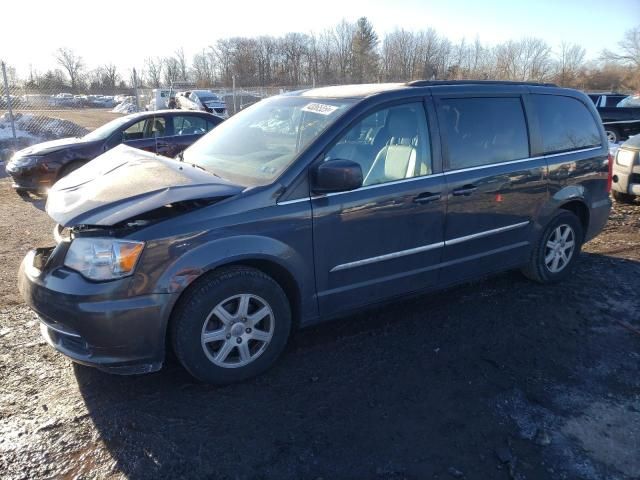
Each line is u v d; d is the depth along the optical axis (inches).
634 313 170.7
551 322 163.0
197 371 121.5
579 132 192.1
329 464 102.0
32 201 343.3
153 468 100.0
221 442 107.3
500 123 168.1
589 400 124.4
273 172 131.5
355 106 140.6
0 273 202.7
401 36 2194.9
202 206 119.0
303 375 132.4
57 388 125.3
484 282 194.5
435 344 148.6
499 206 166.2
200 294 118.0
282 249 126.2
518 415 118.1
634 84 2018.9
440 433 111.5
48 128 665.0
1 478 96.7
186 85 1489.9
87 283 111.4
